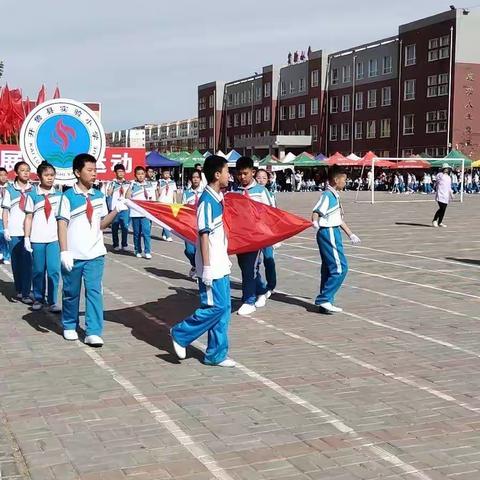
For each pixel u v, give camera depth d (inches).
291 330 310.7
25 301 373.7
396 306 366.9
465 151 2180.1
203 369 249.3
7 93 1024.9
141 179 635.5
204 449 178.4
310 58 2891.2
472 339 294.8
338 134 2770.7
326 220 337.4
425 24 2268.7
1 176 506.6
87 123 459.5
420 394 222.2
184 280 454.6
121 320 330.0
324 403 213.3
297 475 163.8
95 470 165.9
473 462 171.2
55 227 344.2
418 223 954.7
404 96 2380.7
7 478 162.1
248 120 3408.0
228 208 334.0
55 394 221.1
